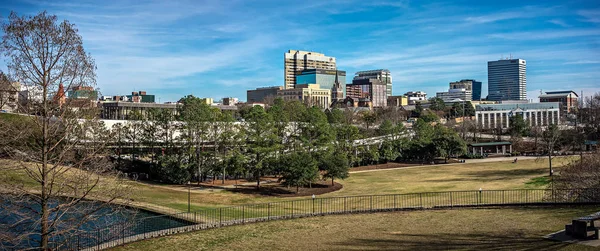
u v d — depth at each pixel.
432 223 39.00
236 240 35.62
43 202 30.73
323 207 58.53
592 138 149.38
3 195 29.45
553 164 107.38
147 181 89.38
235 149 87.12
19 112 31.12
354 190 78.56
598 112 165.12
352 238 35.19
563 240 30.09
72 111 32.34
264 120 87.00
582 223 30.11
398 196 66.88
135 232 43.47
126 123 101.44
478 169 105.69
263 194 75.25
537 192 61.59
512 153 140.50
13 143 31.89
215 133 89.19
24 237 33.31
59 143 34.31
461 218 40.28
